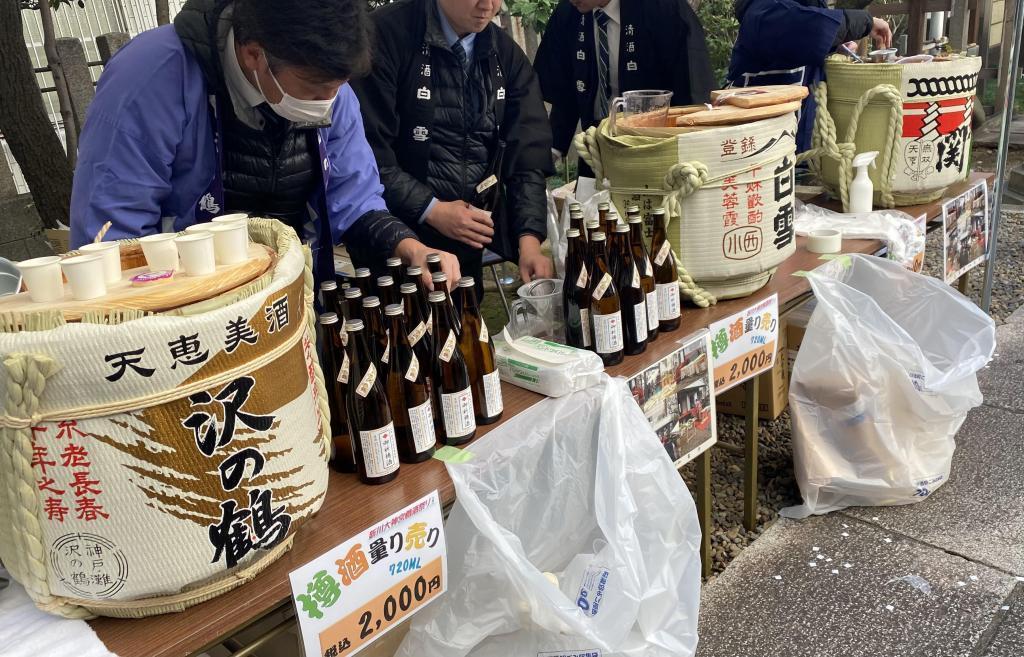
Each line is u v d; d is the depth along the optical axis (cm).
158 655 110
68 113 443
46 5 428
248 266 120
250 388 112
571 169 591
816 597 234
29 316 100
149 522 108
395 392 155
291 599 127
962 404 261
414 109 267
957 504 271
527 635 162
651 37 327
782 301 237
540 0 507
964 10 669
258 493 116
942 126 299
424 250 191
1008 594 229
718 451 320
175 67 159
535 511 167
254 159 176
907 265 290
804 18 312
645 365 189
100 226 160
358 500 144
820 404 261
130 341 100
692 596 176
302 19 133
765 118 211
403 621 146
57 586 112
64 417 101
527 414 170
